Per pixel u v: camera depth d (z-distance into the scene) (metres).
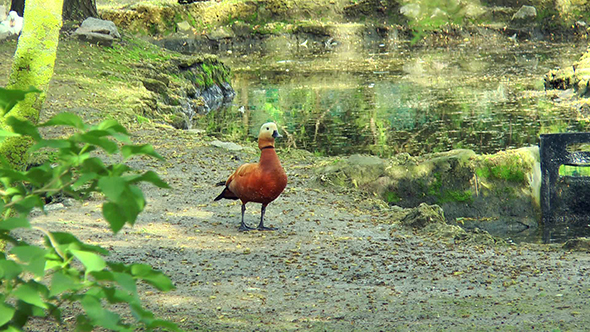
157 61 32.09
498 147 21.41
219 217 12.45
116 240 10.61
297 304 7.65
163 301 7.71
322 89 33.62
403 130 24.12
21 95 2.21
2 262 2.18
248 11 53.44
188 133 20.66
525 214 15.03
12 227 2.17
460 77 36.38
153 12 51.19
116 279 2.27
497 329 6.55
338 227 11.94
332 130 24.39
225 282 8.62
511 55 45.31
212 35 51.44
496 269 9.28
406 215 12.38
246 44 52.00
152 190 14.15
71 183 2.31
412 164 15.43
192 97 30.34
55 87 25.17
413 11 54.53
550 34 53.22
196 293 8.09
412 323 6.86
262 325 6.83
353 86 34.25
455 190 15.17
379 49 50.53
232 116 27.92
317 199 14.00
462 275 8.96
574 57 43.31
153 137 19.50
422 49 50.00
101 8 51.81
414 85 34.12
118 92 25.56
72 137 2.23
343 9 55.12
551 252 10.54
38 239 10.20
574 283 8.41
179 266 9.38
